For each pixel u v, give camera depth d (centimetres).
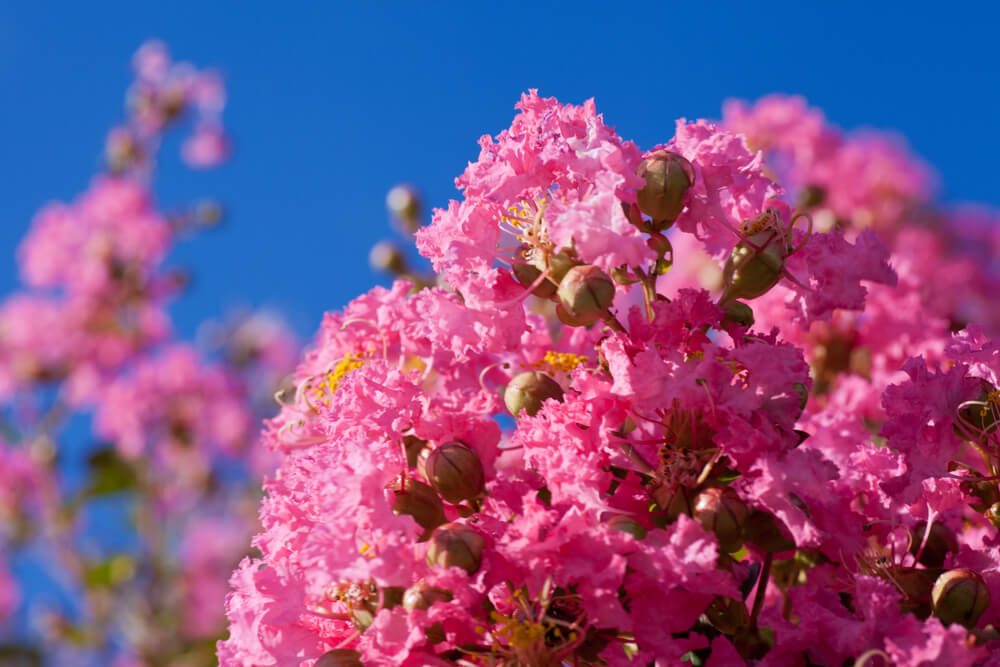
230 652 42
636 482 41
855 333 54
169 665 97
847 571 41
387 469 41
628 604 40
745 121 85
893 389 43
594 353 45
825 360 54
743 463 40
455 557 40
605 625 39
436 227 43
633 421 41
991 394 43
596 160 42
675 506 41
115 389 113
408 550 40
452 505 42
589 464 40
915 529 43
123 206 121
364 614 41
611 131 42
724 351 41
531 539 39
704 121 43
